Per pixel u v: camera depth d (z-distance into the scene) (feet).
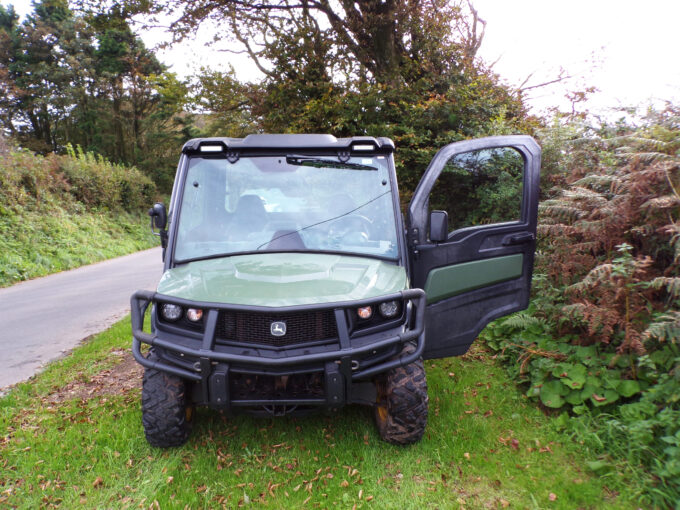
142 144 144.46
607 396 11.27
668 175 11.38
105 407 14.15
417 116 30.68
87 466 11.00
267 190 12.95
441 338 12.34
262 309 9.63
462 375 14.88
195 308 10.05
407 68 37.65
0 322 26.78
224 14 41.73
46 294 35.37
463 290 12.46
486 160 16.70
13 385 16.78
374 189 12.90
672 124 12.91
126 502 9.68
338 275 10.92
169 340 10.19
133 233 77.20
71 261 50.57
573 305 12.34
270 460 10.97
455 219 21.18
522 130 28.84
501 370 14.93
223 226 12.75
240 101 45.68
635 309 11.94
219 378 9.73
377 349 10.01
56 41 141.59
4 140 64.59
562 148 18.25
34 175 59.47
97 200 77.05
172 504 9.46
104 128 140.36
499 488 9.62
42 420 13.51
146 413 10.89
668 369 10.93
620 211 12.41
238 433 12.11
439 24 38.11
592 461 10.09
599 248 13.99
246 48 45.27
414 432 10.79
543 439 11.10
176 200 12.89
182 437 11.22
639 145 12.46
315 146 13.10
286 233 12.60
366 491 9.74
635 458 9.83
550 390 12.28
